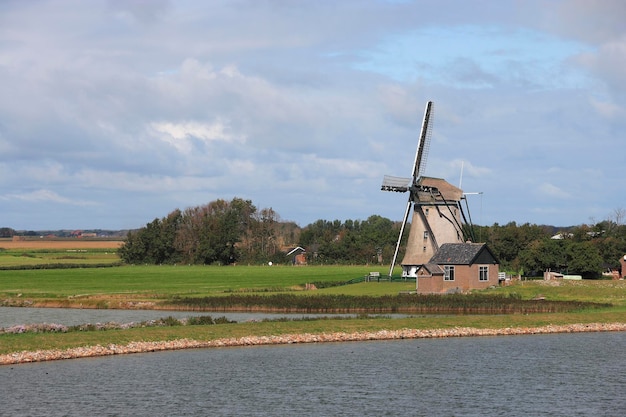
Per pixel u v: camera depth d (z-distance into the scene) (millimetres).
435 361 63031
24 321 86375
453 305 94375
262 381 55688
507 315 85500
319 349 67938
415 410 48750
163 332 69938
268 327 74188
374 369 59875
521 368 60594
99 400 50094
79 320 87188
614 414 48094
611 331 79750
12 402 49344
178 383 54688
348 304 95875
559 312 89438
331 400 50875
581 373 58906
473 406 49719
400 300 98438
